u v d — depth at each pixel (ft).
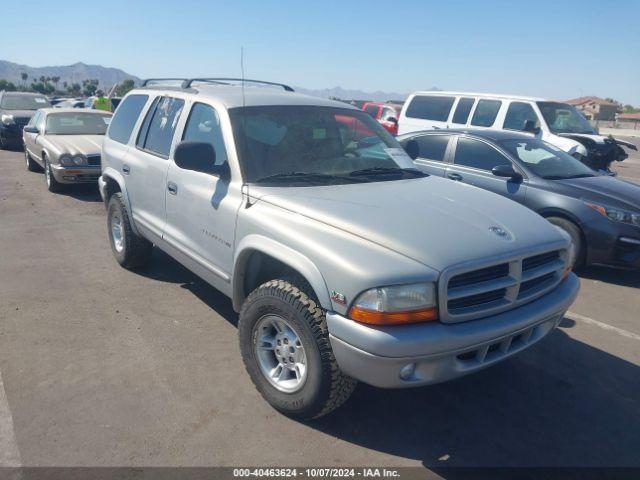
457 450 10.48
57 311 15.83
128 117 18.89
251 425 10.88
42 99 60.54
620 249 20.12
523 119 37.60
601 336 15.79
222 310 16.34
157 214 16.01
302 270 10.03
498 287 9.90
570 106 39.88
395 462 10.06
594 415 11.82
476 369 9.87
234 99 13.91
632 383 13.20
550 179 21.89
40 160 35.91
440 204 11.55
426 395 12.31
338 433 10.79
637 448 10.76
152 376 12.52
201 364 13.14
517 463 10.19
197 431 10.61
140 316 15.71
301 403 10.55
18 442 10.07
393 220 10.34
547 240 10.93
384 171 13.83
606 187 21.33
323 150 13.60
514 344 10.61
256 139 13.03
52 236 23.75
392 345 8.91
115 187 19.57
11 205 29.48
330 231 10.14
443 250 9.53
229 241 12.35
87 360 13.12
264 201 11.59
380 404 11.86
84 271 19.31
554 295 11.26
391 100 65.82
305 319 10.07
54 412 11.02
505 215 11.50
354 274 9.20
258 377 11.44
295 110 14.24
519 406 12.03
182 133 14.90
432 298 9.20
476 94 40.27
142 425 10.71
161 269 19.71
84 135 36.32
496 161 23.34
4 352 13.34
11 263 19.92
